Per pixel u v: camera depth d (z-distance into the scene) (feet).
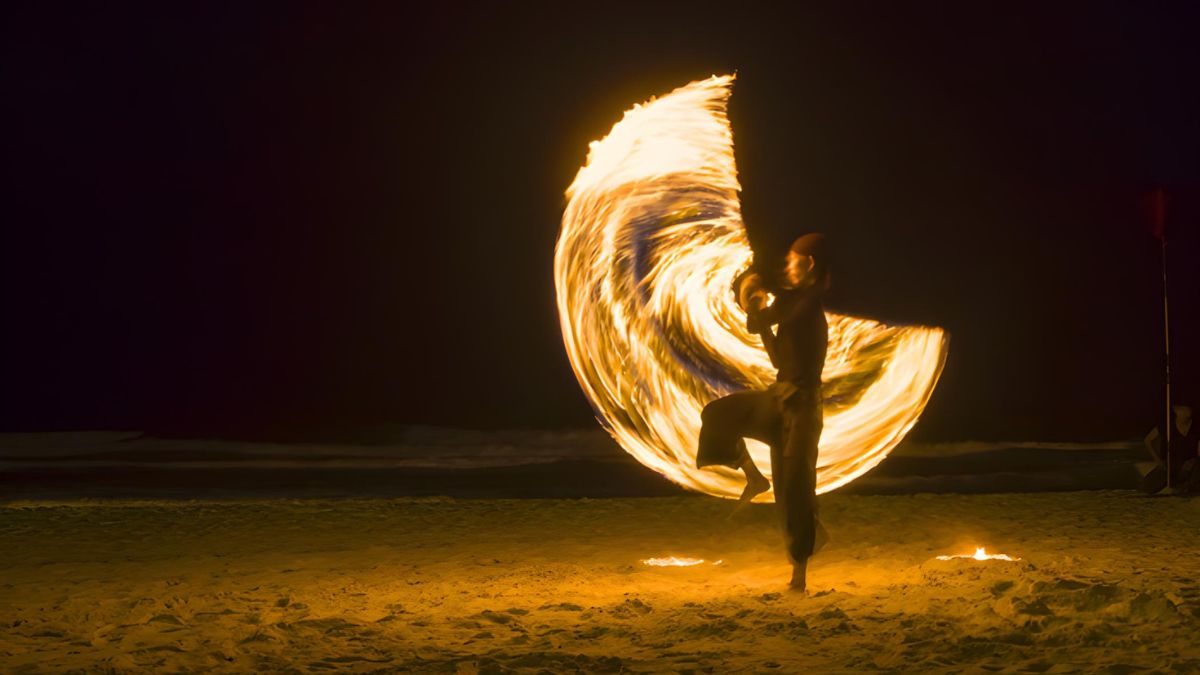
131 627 21.15
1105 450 74.13
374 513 39.88
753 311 24.84
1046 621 19.35
